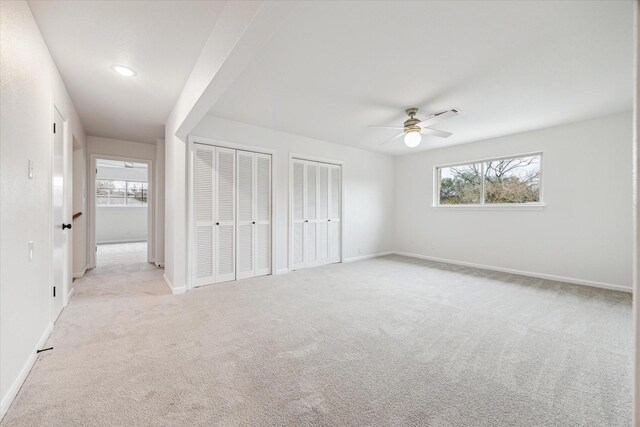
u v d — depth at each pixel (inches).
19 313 61.5
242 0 59.7
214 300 120.7
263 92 116.7
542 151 164.9
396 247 249.3
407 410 55.3
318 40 81.3
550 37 80.1
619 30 76.7
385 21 73.2
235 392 60.2
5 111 55.0
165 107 132.4
